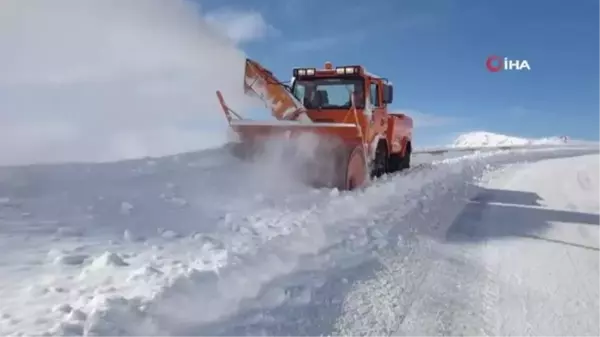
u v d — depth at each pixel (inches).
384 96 364.8
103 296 111.4
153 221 194.9
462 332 107.9
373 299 123.7
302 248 158.4
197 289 116.6
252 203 242.1
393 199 256.4
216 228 189.9
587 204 286.0
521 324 113.0
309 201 255.4
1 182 240.8
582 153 838.5
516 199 303.0
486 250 177.2
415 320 112.8
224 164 316.2
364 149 311.1
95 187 246.4
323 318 110.9
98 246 157.5
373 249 166.4
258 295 120.3
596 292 135.0
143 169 295.0
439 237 193.8
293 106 308.0
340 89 336.8
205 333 99.3
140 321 99.0
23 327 95.7
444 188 326.0
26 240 158.7
